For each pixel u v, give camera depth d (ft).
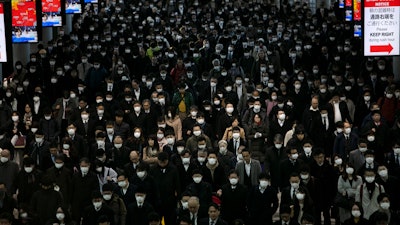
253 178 78.23
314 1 205.26
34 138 85.35
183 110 102.01
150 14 165.37
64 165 76.43
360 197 72.49
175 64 127.03
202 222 66.28
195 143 85.35
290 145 82.38
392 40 96.94
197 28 156.66
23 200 75.77
